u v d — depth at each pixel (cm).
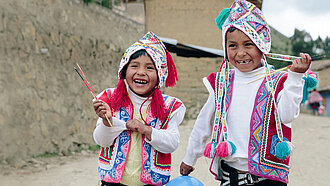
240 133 263
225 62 280
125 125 264
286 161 259
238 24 257
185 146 845
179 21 1291
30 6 708
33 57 706
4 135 613
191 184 261
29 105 680
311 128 1089
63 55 802
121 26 1080
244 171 261
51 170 611
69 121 799
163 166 271
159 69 271
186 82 1320
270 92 259
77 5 869
